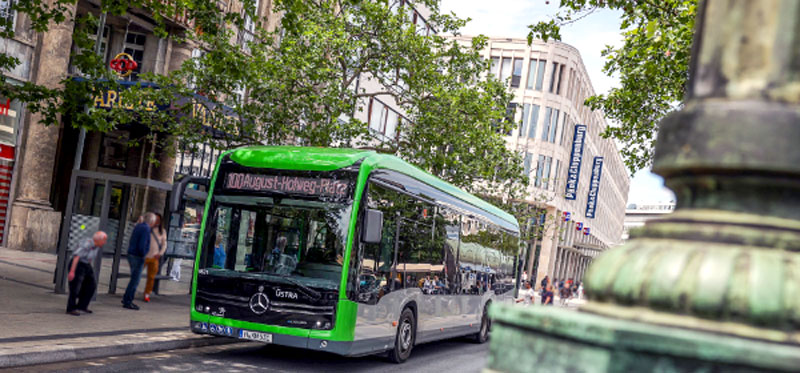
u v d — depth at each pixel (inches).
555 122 2512.3
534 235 1381.6
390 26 778.2
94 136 1003.9
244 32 1059.3
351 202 426.0
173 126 717.9
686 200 61.4
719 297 52.8
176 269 659.4
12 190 848.9
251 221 438.9
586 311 59.9
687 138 57.7
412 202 499.5
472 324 659.4
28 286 571.2
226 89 711.7
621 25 510.9
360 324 430.3
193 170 1049.5
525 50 2509.8
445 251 570.6
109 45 952.3
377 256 448.5
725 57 58.5
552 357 54.2
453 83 810.2
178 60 987.9
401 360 495.8
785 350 46.3
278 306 422.0
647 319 55.3
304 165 436.8
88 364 352.5
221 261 438.6
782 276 52.6
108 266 634.2
